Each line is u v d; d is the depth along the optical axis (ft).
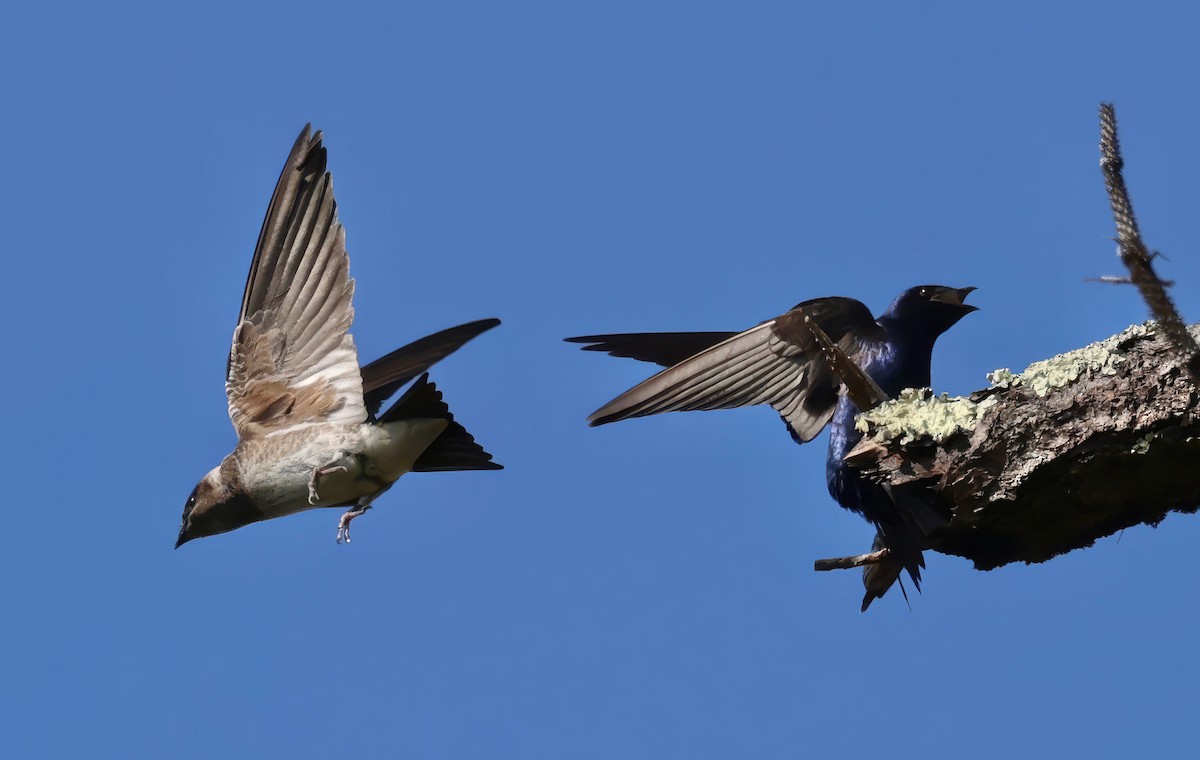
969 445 36.11
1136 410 34.19
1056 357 35.86
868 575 45.11
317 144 39.37
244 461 39.11
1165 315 29.78
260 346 39.06
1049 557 38.45
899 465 37.04
